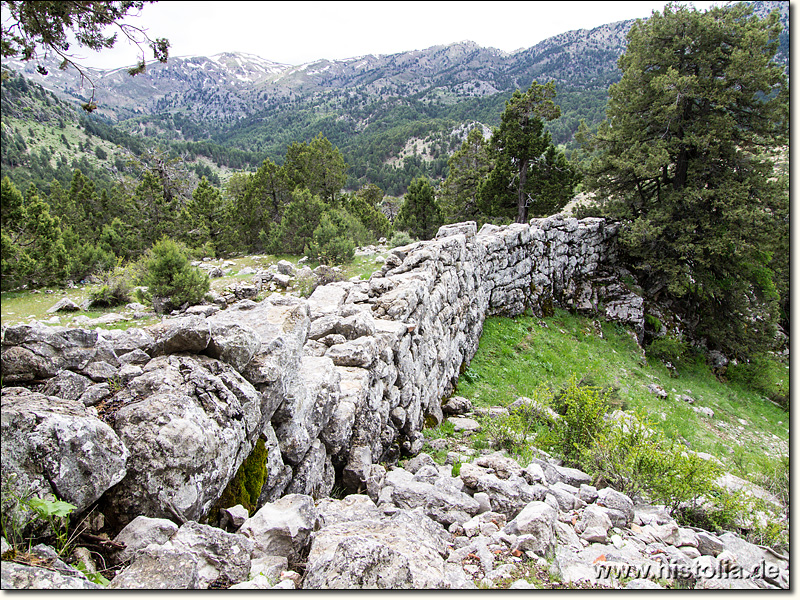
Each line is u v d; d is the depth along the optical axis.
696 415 15.64
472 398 11.48
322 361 5.95
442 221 35.84
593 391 8.22
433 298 10.20
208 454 3.23
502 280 17.66
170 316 15.38
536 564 3.81
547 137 31.19
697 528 5.82
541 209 31.69
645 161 21.89
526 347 15.76
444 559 3.79
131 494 2.92
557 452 8.10
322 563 2.94
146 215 32.97
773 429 16.50
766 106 20.88
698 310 24.20
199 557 2.76
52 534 2.54
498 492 5.25
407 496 4.98
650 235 21.92
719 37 21.59
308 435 4.87
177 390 3.38
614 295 22.33
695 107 22.58
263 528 3.37
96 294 16.94
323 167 36.28
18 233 8.23
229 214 34.00
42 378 3.27
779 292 24.28
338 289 10.74
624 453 6.65
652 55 22.92
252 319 5.09
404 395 7.84
